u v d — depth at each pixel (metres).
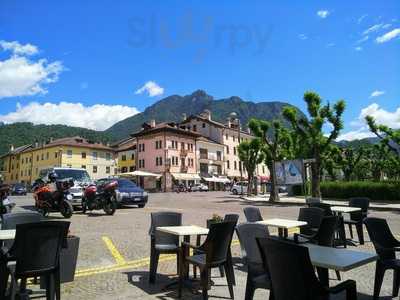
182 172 66.94
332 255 4.11
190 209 21.19
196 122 81.56
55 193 15.24
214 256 5.34
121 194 19.91
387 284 6.30
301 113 27.56
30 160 86.31
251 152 41.62
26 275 4.59
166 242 6.81
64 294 5.68
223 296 5.63
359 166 63.44
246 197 37.44
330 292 3.46
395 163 51.62
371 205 25.25
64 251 6.32
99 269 7.27
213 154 75.25
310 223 8.27
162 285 6.22
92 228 12.60
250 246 5.37
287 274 3.49
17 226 4.54
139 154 69.62
